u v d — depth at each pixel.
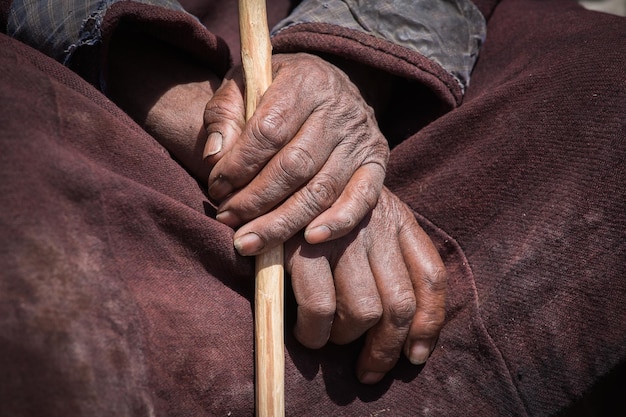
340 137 0.97
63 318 0.86
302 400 0.98
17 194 0.86
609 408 1.14
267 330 0.95
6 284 0.85
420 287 0.99
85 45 0.99
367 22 1.06
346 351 1.00
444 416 1.00
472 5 1.10
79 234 0.88
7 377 0.85
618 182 0.97
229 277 0.96
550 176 1.00
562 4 1.14
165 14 1.01
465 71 1.08
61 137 0.91
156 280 0.92
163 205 0.93
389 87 1.11
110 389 0.87
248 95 0.97
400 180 1.06
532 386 0.99
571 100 1.01
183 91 1.04
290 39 1.05
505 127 1.03
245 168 0.94
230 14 1.20
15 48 0.95
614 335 0.98
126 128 0.95
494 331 1.00
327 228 0.95
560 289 0.99
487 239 1.02
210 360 0.93
